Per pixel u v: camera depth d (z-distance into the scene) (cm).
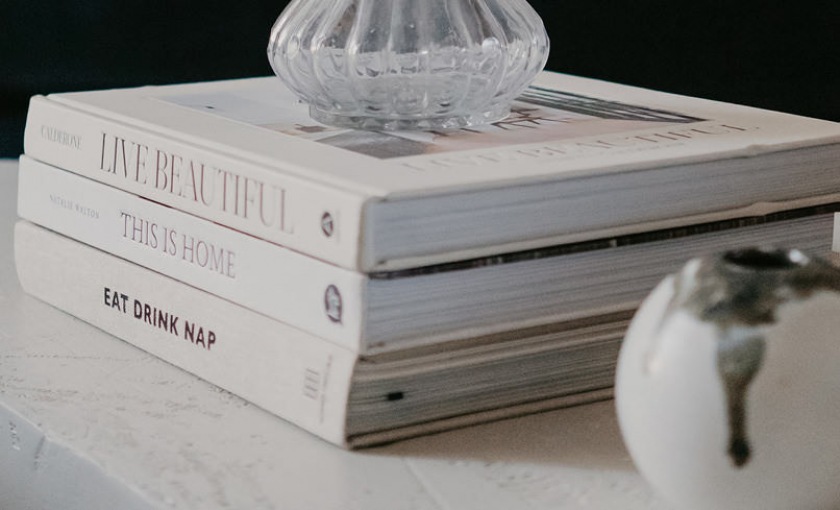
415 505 49
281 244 57
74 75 273
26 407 60
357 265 52
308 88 68
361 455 54
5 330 71
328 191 53
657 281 60
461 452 55
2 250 90
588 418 59
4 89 272
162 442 56
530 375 59
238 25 269
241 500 50
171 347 66
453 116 67
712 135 65
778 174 63
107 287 70
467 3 67
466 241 54
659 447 44
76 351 68
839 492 44
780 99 199
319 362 55
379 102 66
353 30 65
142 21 270
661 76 214
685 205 60
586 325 60
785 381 42
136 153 66
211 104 74
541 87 82
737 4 203
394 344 53
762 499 44
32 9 270
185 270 64
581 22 222
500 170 55
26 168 76
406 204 52
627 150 60
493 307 55
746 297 43
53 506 57
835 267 45
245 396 61
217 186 60
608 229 58
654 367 44
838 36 192
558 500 50
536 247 56
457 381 57
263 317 59
